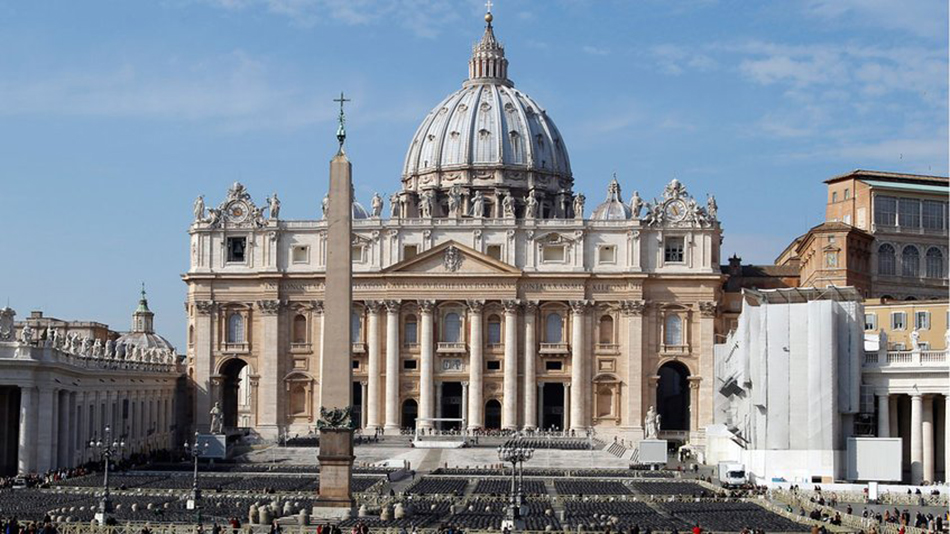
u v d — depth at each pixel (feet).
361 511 267.59
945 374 368.89
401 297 550.36
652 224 551.18
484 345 550.36
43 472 366.43
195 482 292.40
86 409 407.64
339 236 244.22
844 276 526.57
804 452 376.68
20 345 363.15
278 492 326.65
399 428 548.72
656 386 547.49
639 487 365.40
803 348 379.35
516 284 548.72
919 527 262.26
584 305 547.90
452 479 384.88
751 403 394.32
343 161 242.99
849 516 277.03
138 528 239.30
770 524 262.67
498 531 240.94
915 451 373.61
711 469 442.91
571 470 428.56
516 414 547.49
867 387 380.99
